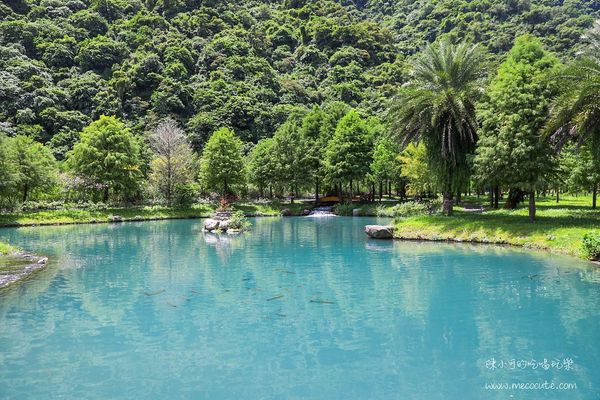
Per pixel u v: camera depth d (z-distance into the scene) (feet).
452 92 95.76
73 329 36.04
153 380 26.40
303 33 445.37
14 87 255.09
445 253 73.05
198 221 157.38
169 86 301.63
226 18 417.69
